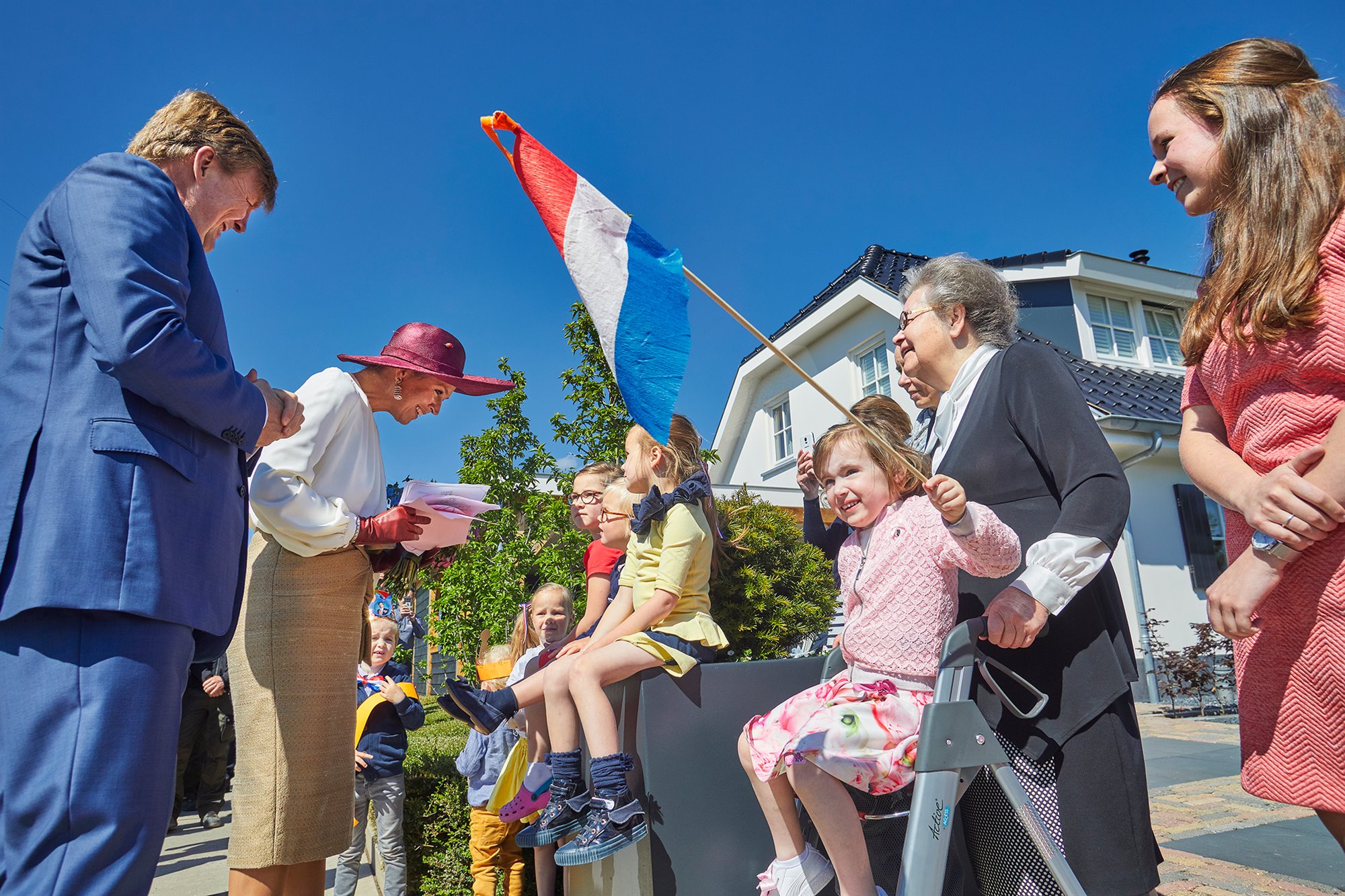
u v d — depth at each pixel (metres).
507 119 2.17
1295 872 3.39
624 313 2.03
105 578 1.48
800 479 2.91
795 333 13.57
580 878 2.66
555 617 4.24
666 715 2.49
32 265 1.65
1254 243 1.50
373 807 4.31
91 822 1.41
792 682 2.65
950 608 1.98
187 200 1.94
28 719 1.42
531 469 6.61
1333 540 1.40
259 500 2.17
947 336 2.26
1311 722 1.42
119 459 1.55
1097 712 1.73
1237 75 1.62
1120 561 9.59
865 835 2.11
